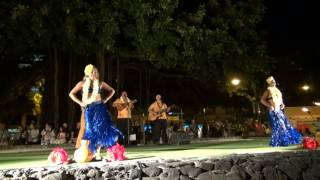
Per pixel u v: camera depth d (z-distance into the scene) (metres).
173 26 19.22
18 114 33.84
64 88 22.62
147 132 19.25
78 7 18.23
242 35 22.86
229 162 8.30
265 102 10.85
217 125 25.45
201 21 20.31
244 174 8.17
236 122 28.28
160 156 8.93
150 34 18.84
